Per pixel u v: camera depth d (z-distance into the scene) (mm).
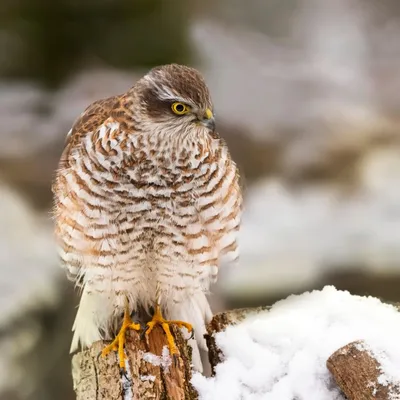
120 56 19391
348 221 15281
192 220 7145
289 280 13695
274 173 17500
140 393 6145
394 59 24234
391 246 14320
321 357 6004
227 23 24469
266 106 19125
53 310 13023
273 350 6270
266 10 25453
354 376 5605
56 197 7355
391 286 14180
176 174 6961
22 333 12609
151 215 7039
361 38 25469
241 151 17625
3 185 15562
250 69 20922
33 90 18719
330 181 17234
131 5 19234
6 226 14266
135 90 6957
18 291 12781
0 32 19141
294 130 18484
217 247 7402
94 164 6871
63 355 12727
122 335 6664
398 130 18984
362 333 6074
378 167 17219
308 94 20188
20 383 12328
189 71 7016
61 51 19234
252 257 13914
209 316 7605
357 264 14156
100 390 6227
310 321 6375
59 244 7379
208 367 6992
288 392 5961
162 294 7453
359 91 21578
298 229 14898
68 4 19016
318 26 25609
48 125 17422
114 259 7145
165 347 6578
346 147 17797
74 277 7480
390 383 5480
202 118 6906
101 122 6992
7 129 17297
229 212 7312
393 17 26656
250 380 6117
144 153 6848
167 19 19625
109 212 6969
